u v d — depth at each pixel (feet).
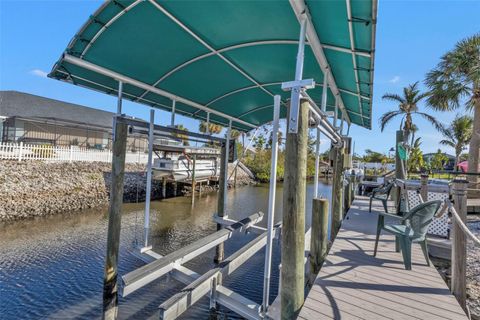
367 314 7.97
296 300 7.95
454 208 9.75
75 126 66.80
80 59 11.43
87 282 18.93
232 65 13.44
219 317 14.98
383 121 61.05
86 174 44.09
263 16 9.26
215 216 22.47
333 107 19.71
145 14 9.25
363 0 7.17
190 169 56.39
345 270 11.04
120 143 13.10
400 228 12.25
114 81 13.78
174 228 33.68
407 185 17.43
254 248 15.74
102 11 8.96
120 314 15.15
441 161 84.64
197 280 11.57
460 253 9.48
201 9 9.02
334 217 19.51
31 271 20.42
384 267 11.36
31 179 37.01
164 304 9.70
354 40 9.25
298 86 7.85
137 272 11.13
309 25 8.71
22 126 60.18
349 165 20.66
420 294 9.14
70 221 34.40
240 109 20.70
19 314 15.12
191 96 17.47
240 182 85.05
